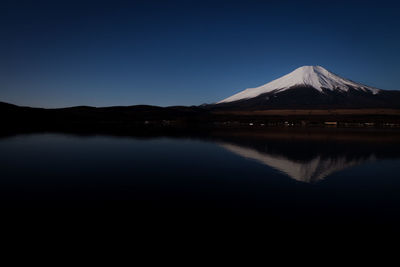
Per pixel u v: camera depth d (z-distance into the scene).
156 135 43.16
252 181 12.87
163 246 6.18
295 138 38.53
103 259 5.59
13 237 6.58
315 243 6.42
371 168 16.56
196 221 7.72
